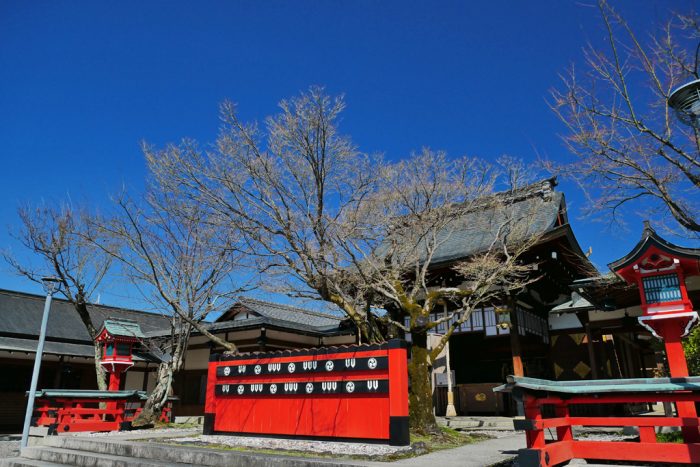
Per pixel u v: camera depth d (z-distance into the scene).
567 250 16.16
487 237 17.22
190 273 16.92
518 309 16.95
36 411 16.81
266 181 11.92
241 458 8.33
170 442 10.85
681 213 8.77
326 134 11.68
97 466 9.88
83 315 19.70
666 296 7.15
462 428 15.14
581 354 17.89
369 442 9.32
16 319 24.67
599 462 7.38
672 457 6.51
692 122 8.16
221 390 12.06
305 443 9.78
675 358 6.98
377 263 12.30
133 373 25.47
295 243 12.04
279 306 23.61
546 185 17.52
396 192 12.35
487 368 20.09
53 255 19.06
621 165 9.25
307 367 10.57
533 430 6.36
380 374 9.52
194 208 13.38
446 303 18.11
